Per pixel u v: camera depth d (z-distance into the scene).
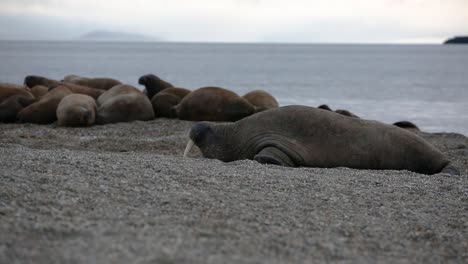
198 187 9.48
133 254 5.90
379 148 13.69
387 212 8.88
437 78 102.50
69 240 6.32
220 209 8.20
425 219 8.64
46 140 18.94
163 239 6.56
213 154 14.75
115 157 11.78
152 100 26.19
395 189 10.51
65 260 5.63
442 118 42.88
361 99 59.09
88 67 129.00
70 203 7.89
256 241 6.87
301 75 110.38
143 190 8.90
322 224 7.95
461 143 20.69
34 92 27.97
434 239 7.70
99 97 26.34
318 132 13.85
